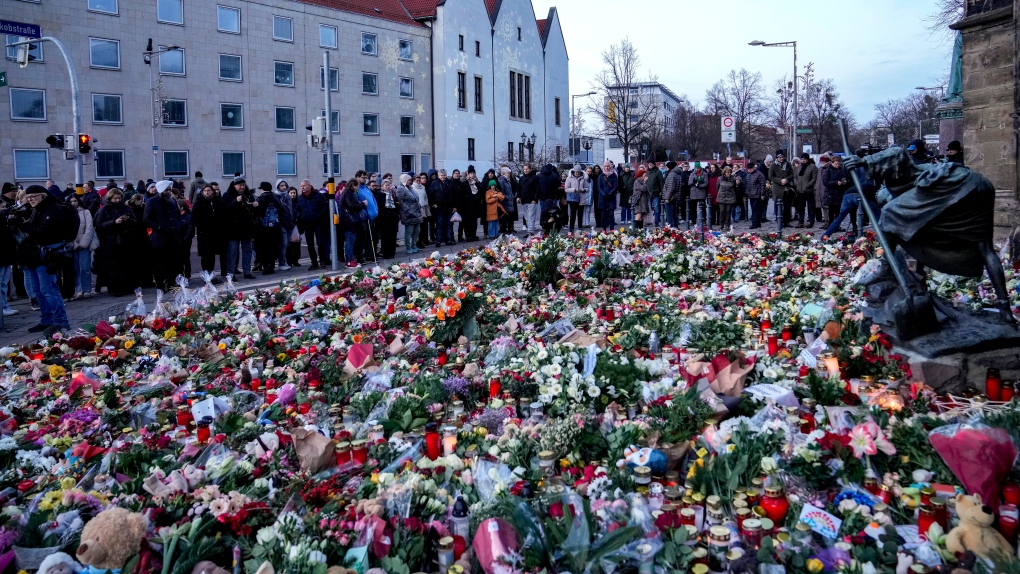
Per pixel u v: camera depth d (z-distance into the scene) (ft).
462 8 177.37
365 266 59.21
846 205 51.80
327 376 23.17
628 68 212.64
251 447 17.65
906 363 19.79
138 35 123.13
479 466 14.96
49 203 36.78
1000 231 41.83
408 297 35.55
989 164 42.55
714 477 13.83
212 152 134.31
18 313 44.14
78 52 116.67
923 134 253.03
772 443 14.71
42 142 114.21
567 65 231.09
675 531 12.04
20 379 25.95
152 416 21.22
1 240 37.68
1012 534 11.89
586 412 17.16
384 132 163.84
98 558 12.37
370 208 61.31
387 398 19.95
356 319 31.83
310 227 58.39
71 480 15.96
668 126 377.09
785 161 76.95
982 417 15.06
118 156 122.11
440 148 174.50
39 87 113.39
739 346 24.36
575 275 38.81
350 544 12.50
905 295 20.51
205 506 13.99
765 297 31.37
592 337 24.35
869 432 14.24
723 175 75.36
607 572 11.42
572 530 11.73
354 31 155.84
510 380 19.81
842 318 23.36
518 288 35.94
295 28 145.07
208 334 30.83
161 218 49.44
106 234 48.49
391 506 13.38
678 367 20.84
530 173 75.87
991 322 20.20
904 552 11.39
